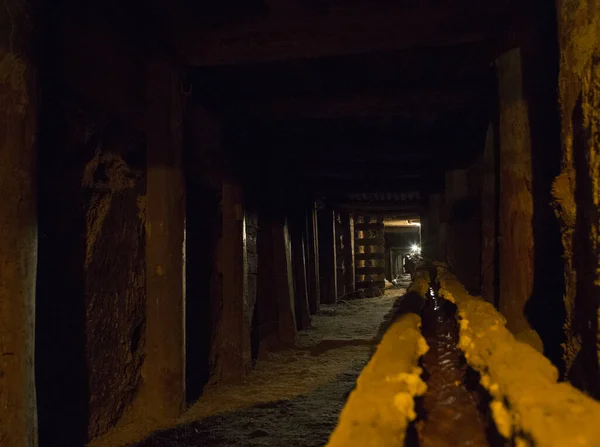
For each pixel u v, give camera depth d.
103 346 3.39
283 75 4.85
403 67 4.77
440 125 6.73
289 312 7.01
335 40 3.67
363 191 10.09
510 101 3.44
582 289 2.13
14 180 2.40
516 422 1.27
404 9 3.51
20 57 2.44
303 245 8.86
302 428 3.67
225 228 5.24
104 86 3.35
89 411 3.24
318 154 7.26
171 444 3.35
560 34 2.34
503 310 3.42
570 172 2.24
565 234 2.33
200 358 4.77
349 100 5.19
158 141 3.90
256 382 5.07
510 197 3.41
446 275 6.22
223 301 5.21
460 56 4.49
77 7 3.04
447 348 3.14
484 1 3.41
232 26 3.72
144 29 3.75
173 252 3.90
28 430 2.40
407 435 1.51
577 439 1.06
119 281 3.58
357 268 14.16
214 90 4.93
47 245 2.84
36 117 2.54
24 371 2.40
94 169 3.30
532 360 1.74
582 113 2.07
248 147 6.02
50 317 2.87
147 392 3.83
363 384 1.68
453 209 7.38
